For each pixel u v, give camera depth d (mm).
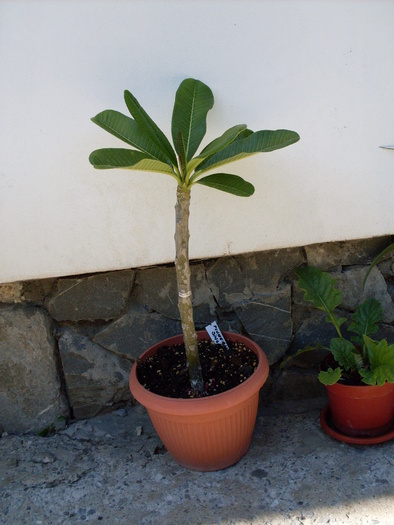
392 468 1191
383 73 1209
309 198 1275
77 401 1415
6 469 1268
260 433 1337
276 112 1206
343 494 1141
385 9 1165
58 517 1150
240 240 1292
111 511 1155
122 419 1411
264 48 1162
